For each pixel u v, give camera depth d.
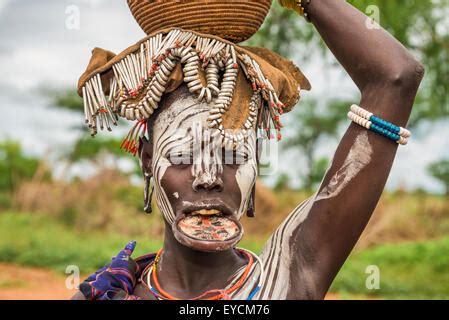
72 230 18.11
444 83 14.38
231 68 2.21
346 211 2.27
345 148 2.30
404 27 12.20
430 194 23.47
